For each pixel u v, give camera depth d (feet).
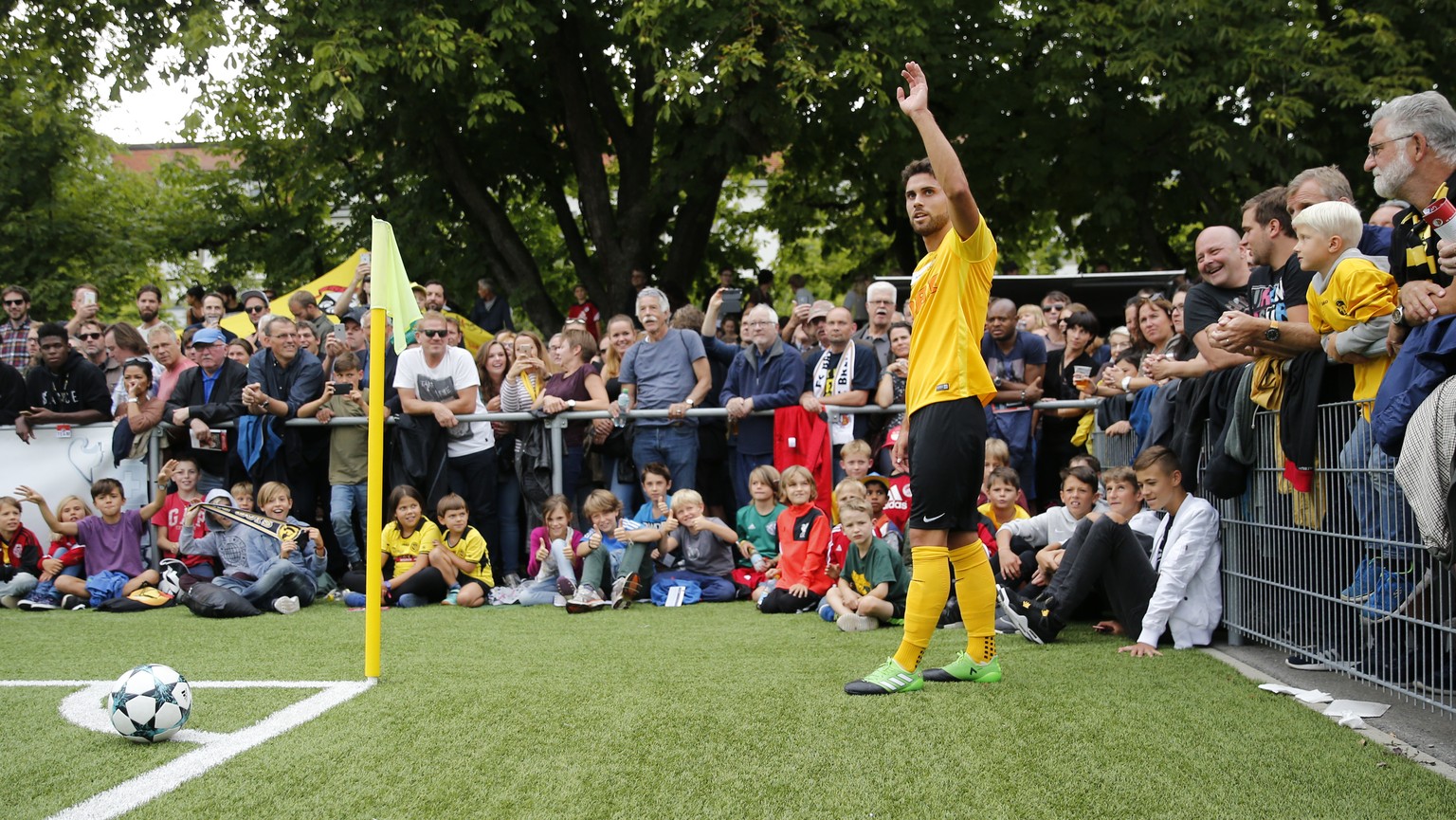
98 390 26.66
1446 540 10.78
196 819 9.27
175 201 68.95
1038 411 25.48
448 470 25.32
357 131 48.85
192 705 13.37
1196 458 17.76
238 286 68.39
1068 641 17.63
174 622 21.43
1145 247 52.34
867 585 20.07
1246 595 16.89
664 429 25.80
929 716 12.28
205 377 26.30
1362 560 13.96
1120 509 17.63
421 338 25.16
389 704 13.16
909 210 13.89
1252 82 42.60
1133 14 45.24
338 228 58.49
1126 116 47.19
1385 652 13.55
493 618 21.49
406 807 9.46
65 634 19.89
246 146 58.49
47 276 61.98
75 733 12.21
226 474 26.04
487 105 41.78
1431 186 12.37
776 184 60.64
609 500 23.18
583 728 11.87
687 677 14.65
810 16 41.27
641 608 23.02
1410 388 11.51
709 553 24.11
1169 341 21.83
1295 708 12.64
